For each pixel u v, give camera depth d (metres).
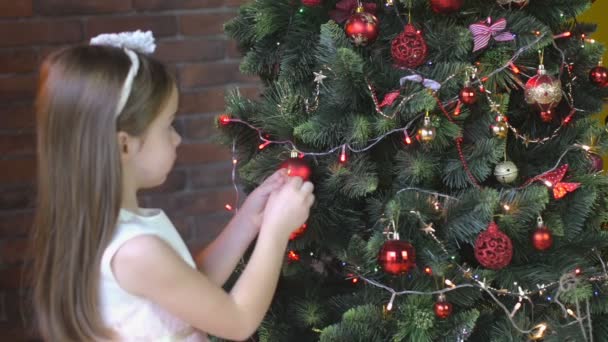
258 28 1.20
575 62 1.23
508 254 1.08
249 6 1.26
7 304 2.09
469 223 1.11
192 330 1.11
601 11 1.82
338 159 1.16
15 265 2.08
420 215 1.11
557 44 1.23
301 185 1.11
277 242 1.07
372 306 1.16
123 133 1.00
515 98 1.24
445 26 1.15
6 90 2.01
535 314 1.21
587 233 1.21
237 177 2.22
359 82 1.10
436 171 1.16
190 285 1.01
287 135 1.18
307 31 1.21
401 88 1.11
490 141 1.13
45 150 1.01
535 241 1.11
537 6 1.21
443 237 1.15
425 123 1.08
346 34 1.12
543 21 1.21
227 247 1.20
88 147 0.98
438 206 1.14
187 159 2.18
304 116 1.18
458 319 1.15
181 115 2.15
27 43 2.01
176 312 1.02
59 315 1.02
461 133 1.14
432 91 1.10
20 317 2.09
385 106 1.13
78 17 2.03
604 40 1.83
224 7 2.13
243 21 1.27
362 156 1.15
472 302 1.17
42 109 1.02
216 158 2.20
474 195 1.11
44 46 2.02
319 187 1.19
